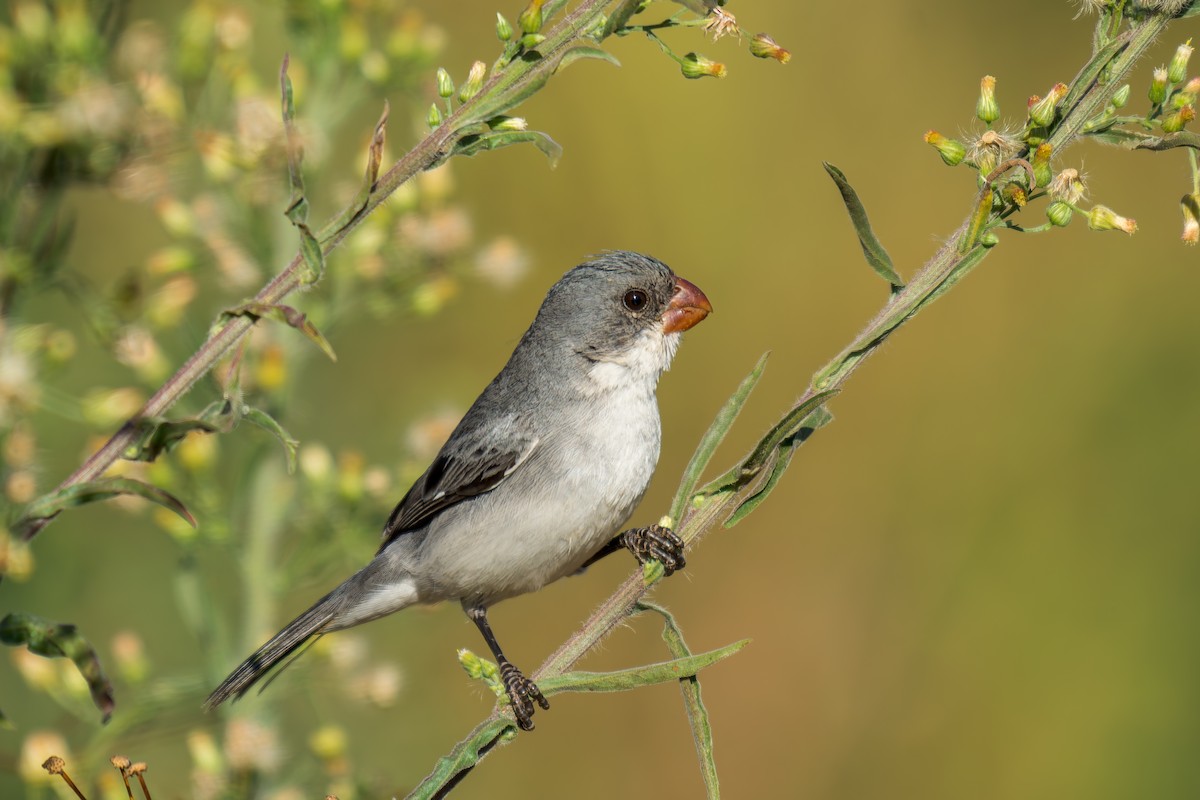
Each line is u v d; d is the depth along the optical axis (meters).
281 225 9.48
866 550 15.34
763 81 16.45
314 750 8.75
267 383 9.18
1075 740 14.23
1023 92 16.84
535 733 14.22
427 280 9.71
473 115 5.88
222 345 5.79
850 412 15.92
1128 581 14.79
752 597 15.21
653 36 6.04
